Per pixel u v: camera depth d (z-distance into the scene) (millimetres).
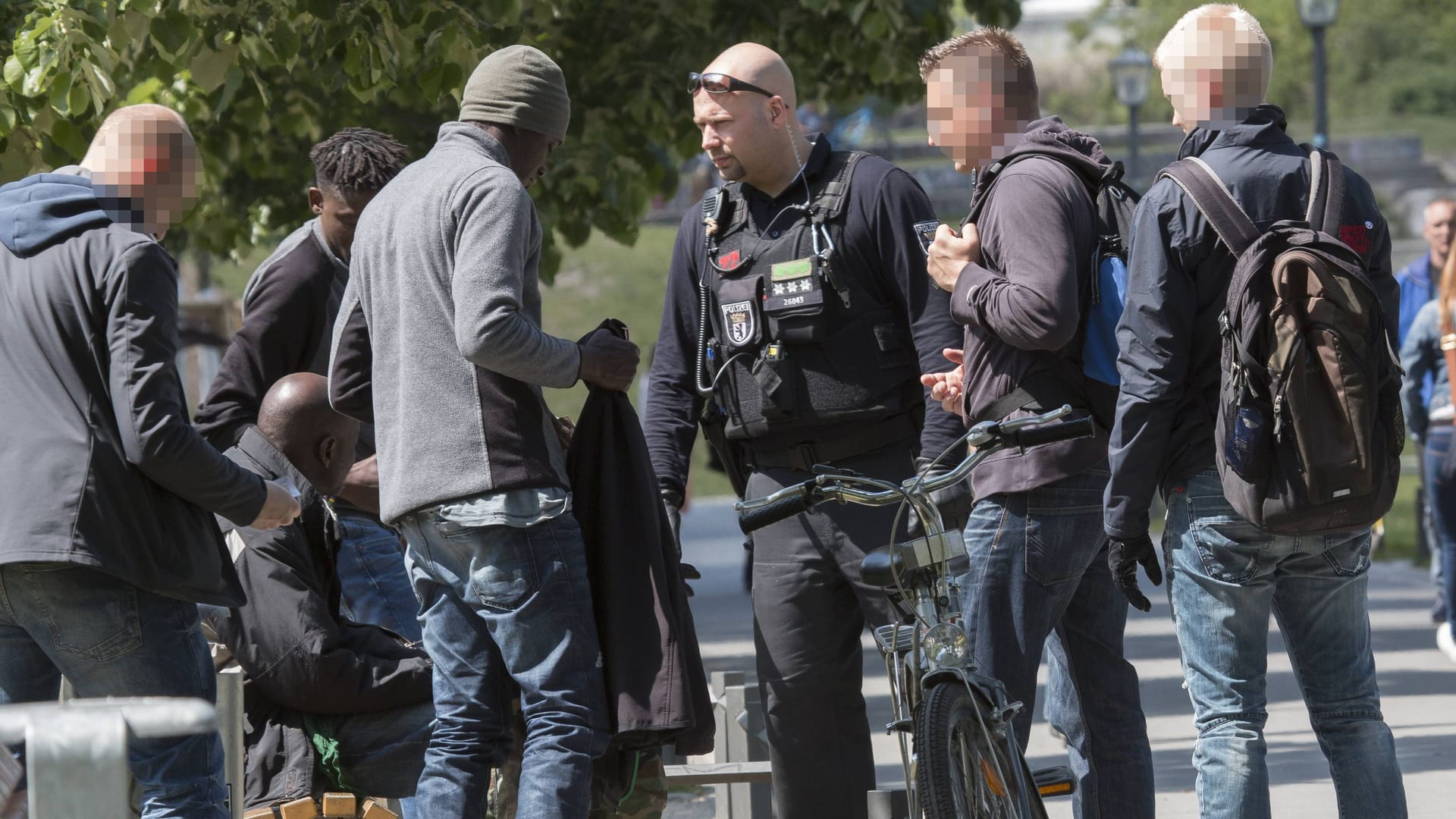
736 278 13305
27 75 18078
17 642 11180
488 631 11812
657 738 11891
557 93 12000
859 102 29234
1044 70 165375
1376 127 168750
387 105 27266
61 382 10633
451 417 11234
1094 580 12945
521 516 11180
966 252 12203
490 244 11109
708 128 13141
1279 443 10828
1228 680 11445
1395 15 178875
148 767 10844
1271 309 10805
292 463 12711
